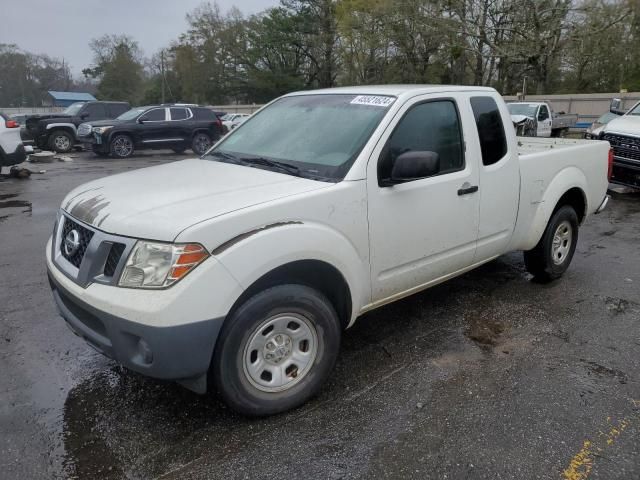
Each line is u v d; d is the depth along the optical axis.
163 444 2.77
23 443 2.77
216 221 2.60
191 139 18.73
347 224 3.10
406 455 2.68
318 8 55.28
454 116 3.83
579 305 4.61
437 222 3.65
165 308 2.46
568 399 3.17
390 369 3.52
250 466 2.61
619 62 39.31
